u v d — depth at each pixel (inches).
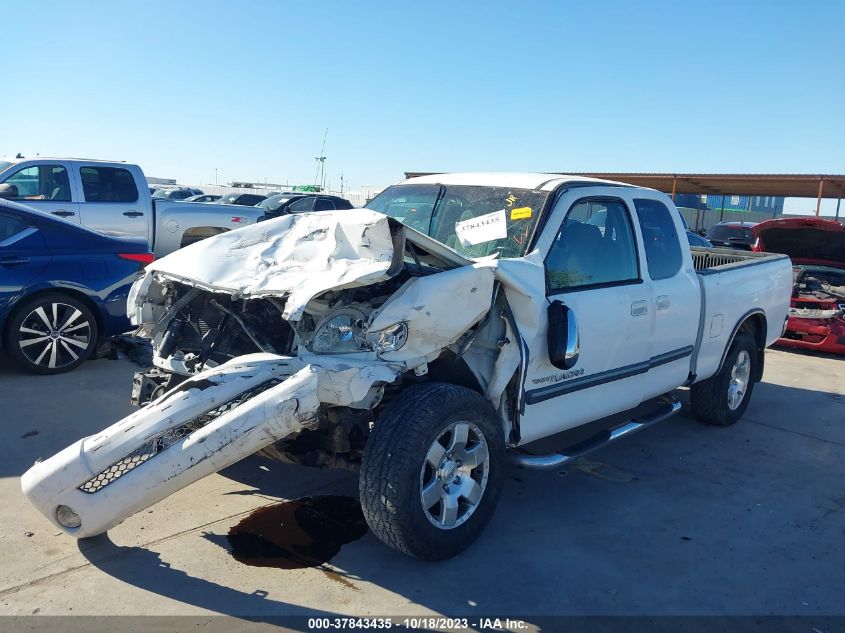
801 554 160.6
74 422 210.2
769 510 183.8
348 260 144.8
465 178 202.5
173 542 149.7
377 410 153.5
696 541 164.4
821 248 401.1
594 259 183.5
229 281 148.4
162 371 167.0
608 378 183.3
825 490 199.3
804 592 144.4
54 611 124.1
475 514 150.0
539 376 162.7
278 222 170.6
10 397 230.2
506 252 170.9
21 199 384.2
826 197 1065.5
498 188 189.3
